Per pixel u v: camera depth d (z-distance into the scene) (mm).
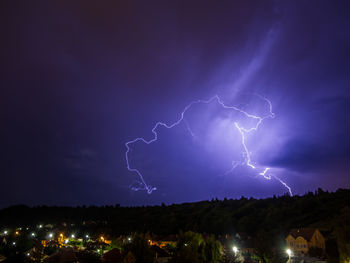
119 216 132125
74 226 81562
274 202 124812
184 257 25406
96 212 142000
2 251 40094
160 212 138500
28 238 46125
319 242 54906
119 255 34188
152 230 101875
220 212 119375
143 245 26188
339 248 21609
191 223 111750
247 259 44719
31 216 130375
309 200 106938
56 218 123875
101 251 43625
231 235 89688
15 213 134500
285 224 90125
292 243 57812
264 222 96125
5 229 69000
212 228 104500
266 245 38938
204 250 30656
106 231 69750
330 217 84625
